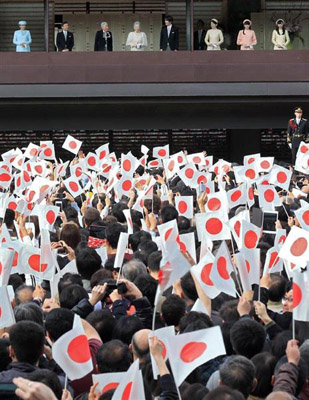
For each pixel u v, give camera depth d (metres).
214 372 9.27
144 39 44.34
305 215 15.62
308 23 44.50
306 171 28.11
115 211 18.67
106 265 13.73
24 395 6.40
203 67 43.88
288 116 44.69
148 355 9.12
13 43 44.31
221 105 44.62
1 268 11.27
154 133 47.12
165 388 8.20
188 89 43.75
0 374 8.59
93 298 10.90
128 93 43.75
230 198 19.39
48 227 17.28
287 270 12.94
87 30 45.12
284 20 44.59
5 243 12.79
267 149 47.31
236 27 44.66
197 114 44.72
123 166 22.75
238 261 11.30
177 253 8.89
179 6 45.22
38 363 9.67
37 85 43.62
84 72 43.75
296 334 10.97
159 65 43.88
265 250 14.04
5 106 44.28
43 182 18.98
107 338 10.36
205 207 18.12
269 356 8.79
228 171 27.97
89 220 18.08
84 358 8.34
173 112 44.69
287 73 43.91
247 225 13.30
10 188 26.62
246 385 8.18
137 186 23.23
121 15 45.12
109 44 44.03
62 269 13.29
